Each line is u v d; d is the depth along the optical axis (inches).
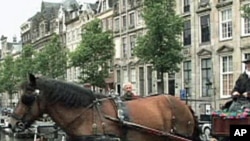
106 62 1863.9
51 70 2399.1
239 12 1449.3
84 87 327.0
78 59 1812.3
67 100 314.2
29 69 2669.8
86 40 1820.9
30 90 314.0
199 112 1572.3
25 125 315.0
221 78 1517.0
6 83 3344.0
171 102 366.3
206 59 1595.7
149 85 1910.7
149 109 345.7
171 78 1743.4
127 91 411.5
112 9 2284.7
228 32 1509.6
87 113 314.8
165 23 1299.2
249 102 375.2
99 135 309.0
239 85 398.6
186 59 1659.7
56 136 359.9
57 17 3270.2
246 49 1425.9
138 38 1390.3
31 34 4033.0
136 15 2038.6
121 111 321.7
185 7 1710.1
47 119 356.2
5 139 906.1
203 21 1616.6
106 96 332.2
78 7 2945.4
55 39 2455.7
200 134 392.5
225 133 362.0
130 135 321.1
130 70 2070.6
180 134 366.9
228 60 1503.4
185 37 1694.1
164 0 1332.4
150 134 330.0
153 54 1318.9
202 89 1603.1
